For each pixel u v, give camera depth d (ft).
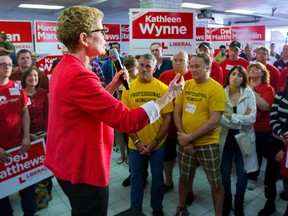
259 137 8.87
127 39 22.43
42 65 13.98
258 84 8.95
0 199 6.53
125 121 2.81
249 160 7.38
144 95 7.16
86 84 2.79
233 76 7.54
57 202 8.64
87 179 2.99
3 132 6.51
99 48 3.12
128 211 4.70
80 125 2.91
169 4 16.76
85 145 2.94
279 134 6.76
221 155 7.48
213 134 6.75
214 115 6.41
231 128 7.36
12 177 6.53
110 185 9.71
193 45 12.08
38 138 7.81
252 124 7.61
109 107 2.79
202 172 10.81
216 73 10.98
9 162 6.46
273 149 7.38
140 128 2.97
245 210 8.06
